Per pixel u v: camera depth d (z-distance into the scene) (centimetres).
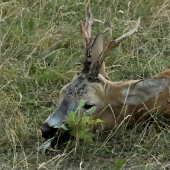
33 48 1407
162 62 1373
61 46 1471
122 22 1574
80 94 943
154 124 1002
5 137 970
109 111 969
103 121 966
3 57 1324
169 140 955
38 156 898
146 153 910
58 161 880
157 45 1490
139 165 858
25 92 1209
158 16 1611
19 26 1534
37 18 1591
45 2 1650
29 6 1675
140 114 992
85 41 998
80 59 1397
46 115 1078
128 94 968
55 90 1219
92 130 966
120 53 1413
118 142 955
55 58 1373
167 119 1014
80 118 907
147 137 961
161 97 990
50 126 911
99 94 954
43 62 1368
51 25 1483
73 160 885
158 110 998
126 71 1345
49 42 1454
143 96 980
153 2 1714
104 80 978
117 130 977
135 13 1664
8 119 1033
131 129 1002
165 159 887
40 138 961
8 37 1434
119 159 857
